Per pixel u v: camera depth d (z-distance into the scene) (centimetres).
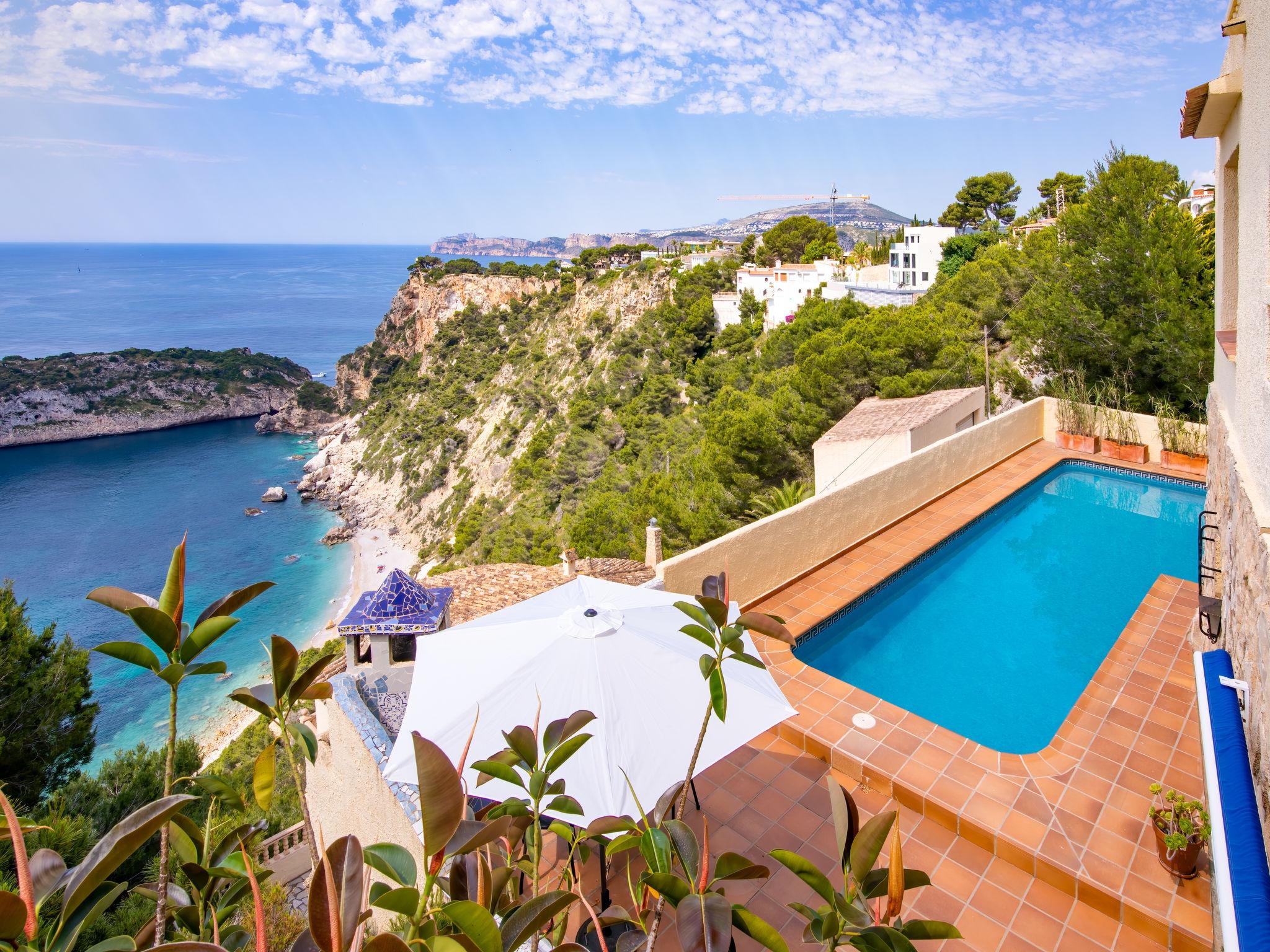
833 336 2600
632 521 2639
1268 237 435
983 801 633
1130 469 1577
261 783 239
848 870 204
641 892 232
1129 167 1836
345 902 144
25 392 10200
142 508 7950
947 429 1769
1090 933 525
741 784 690
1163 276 1762
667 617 573
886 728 743
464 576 1544
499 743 463
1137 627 923
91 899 185
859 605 1061
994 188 8256
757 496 2130
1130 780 653
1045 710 852
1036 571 1202
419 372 10731
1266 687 370
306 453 10294
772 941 188
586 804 432
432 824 141
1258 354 474
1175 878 542
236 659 4700
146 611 204
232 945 236
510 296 10838
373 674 862
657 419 5406
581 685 494
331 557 6812
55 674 1102
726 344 6116
